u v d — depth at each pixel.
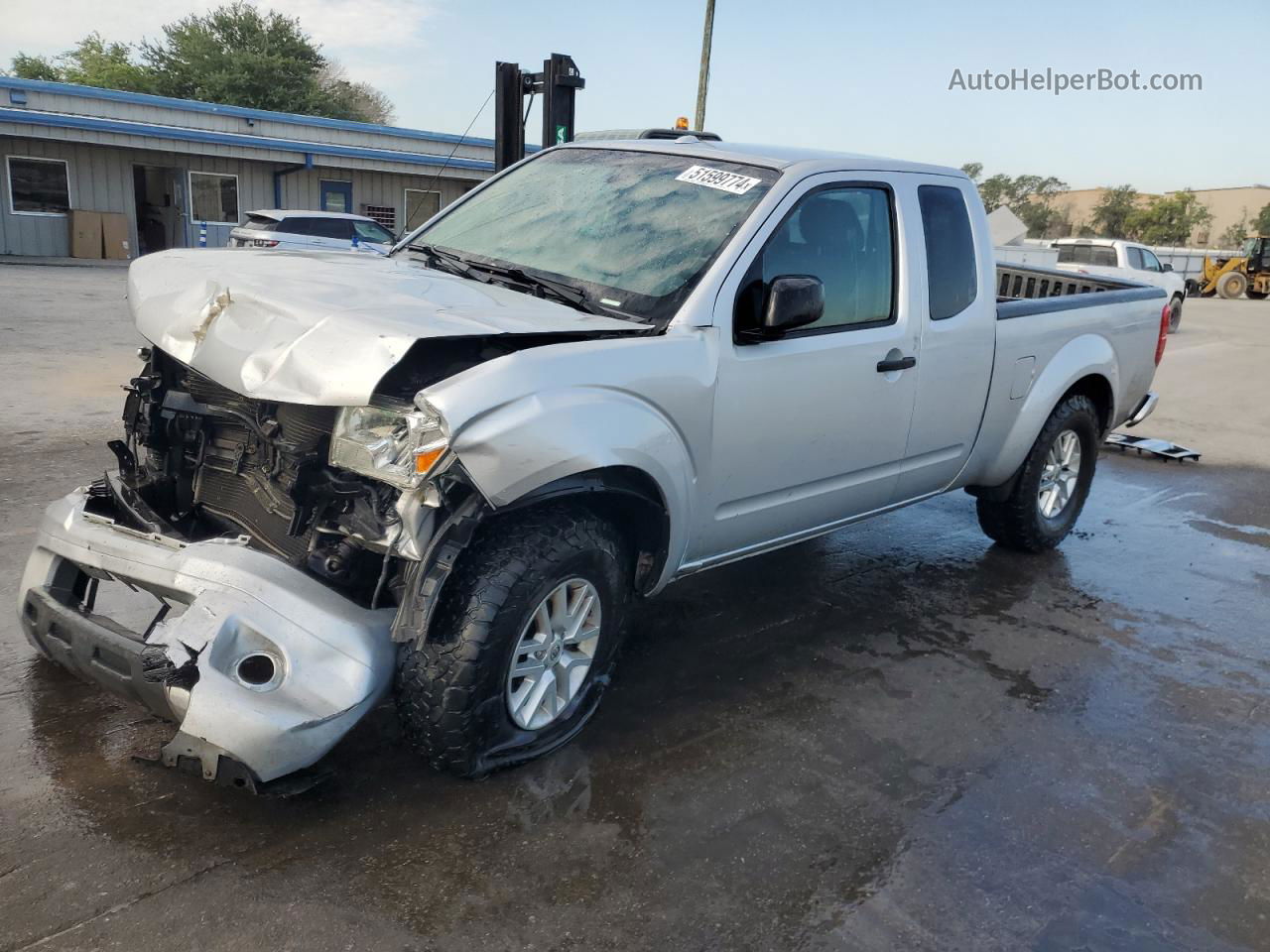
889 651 4.34
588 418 2.86
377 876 2.64
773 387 3.56
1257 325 24.36
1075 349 5.24
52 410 7.57
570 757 3.29
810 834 2.98
